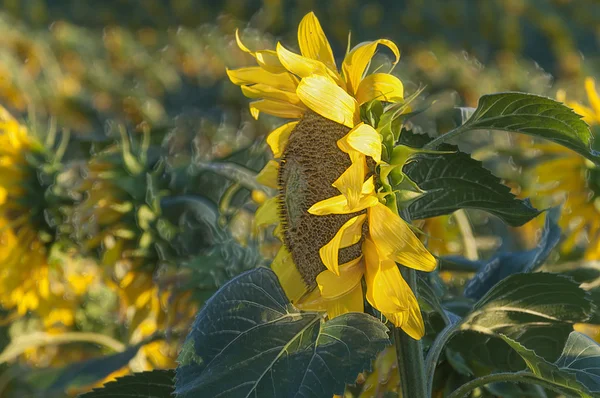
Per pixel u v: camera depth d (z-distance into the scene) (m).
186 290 1.70
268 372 1.25
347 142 1.23
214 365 1.25
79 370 1.66
